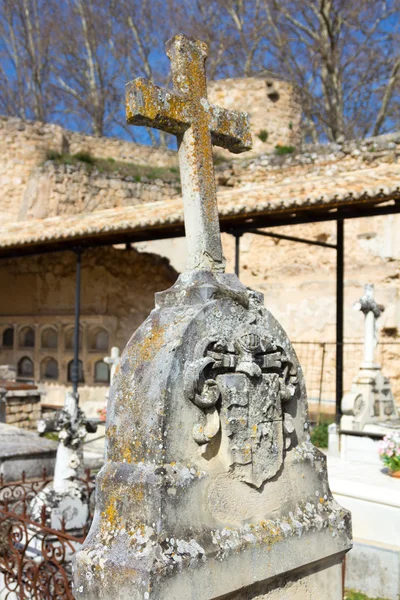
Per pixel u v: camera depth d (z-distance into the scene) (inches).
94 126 987.9
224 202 374.3
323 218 351.9
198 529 100.0
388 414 346.3
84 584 99.4
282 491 114.3
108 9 984.3
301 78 852.0
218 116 124.4
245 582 103.3
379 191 307.3
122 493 100.2
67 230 430.0
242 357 109.4
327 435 378.9
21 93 1008.9
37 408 463.2
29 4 987.9
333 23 799.7
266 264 546.9
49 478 269.9
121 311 567.8
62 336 577.0
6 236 479.8
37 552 203.3
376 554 203.5
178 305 111.7
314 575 118.6
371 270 482.3
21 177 617.0
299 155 556.1
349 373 479.8
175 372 101.3
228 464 105.6
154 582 92.0
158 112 114.5
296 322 517.0
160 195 652.7
